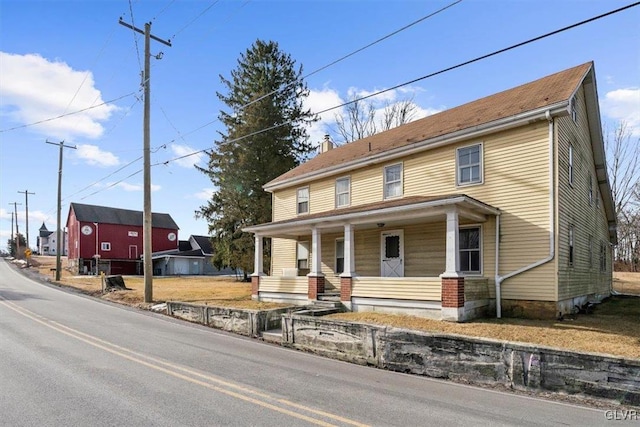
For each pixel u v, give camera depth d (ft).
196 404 16.47
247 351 28.27
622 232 119.85
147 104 58.85
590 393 18.97
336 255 57.62
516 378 20.86
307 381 20.76
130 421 14.51
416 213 39.58
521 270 39.01
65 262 207.92
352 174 56.75
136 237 177.17
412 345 24.41
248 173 104.22
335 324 28.35
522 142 40.14
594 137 53.57
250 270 106.22
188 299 57.41
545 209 38.14
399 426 14.82
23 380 19.22
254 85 111.45
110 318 41.19
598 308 46.16
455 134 44.09
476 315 38.22
